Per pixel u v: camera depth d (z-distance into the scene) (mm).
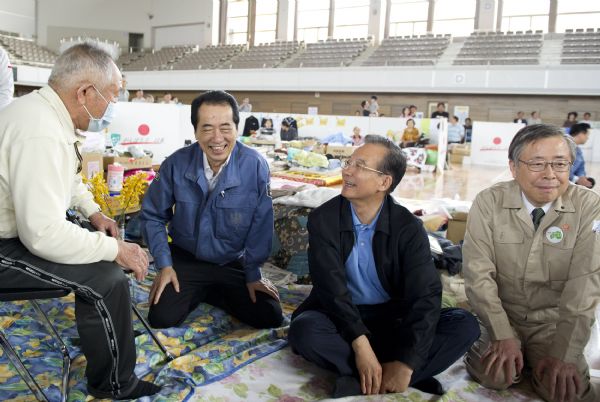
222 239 1987
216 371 1644
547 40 13977
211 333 1986
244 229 1982
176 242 2080
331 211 1649
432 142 7859
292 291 2443
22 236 1288
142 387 1493
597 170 8672
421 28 15883
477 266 1660
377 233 1616
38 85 16094
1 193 1313
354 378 1569
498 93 13117
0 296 1314
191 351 1825
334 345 1570
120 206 2576
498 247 1676
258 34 18297
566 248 1582
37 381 1521
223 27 18719
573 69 12195
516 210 1643
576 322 1504
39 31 18531
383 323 1733
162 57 18562
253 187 1954
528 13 14602
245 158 1946
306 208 2803
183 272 2000
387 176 1549
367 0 16359
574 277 1554
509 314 1752
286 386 1607
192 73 16922
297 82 15359
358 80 14539
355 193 1558
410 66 13836
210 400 1500
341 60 15305
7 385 1496
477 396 1602
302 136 8828
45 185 1279
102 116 1438
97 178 2432
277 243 2760
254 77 15953
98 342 1386
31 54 17047
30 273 1316
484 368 1628
